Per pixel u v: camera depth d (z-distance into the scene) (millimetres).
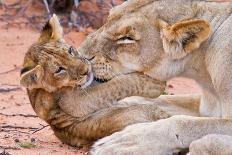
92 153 11695
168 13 12320
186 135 11383
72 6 21594
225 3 12570
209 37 12180
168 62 12352
